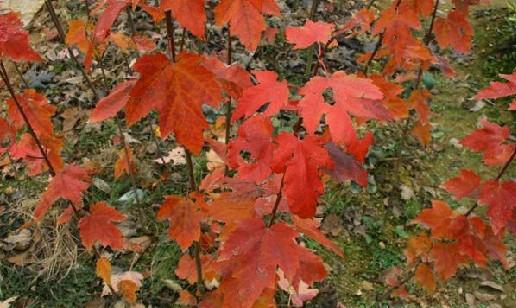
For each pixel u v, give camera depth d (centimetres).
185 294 280
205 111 373
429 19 520
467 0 281
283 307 283
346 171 162
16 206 332
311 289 285
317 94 132
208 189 225
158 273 303
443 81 466
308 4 491
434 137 416
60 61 416
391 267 322
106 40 273
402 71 445
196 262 250
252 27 145
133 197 332
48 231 315
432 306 314
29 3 463
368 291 314
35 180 347
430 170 391
